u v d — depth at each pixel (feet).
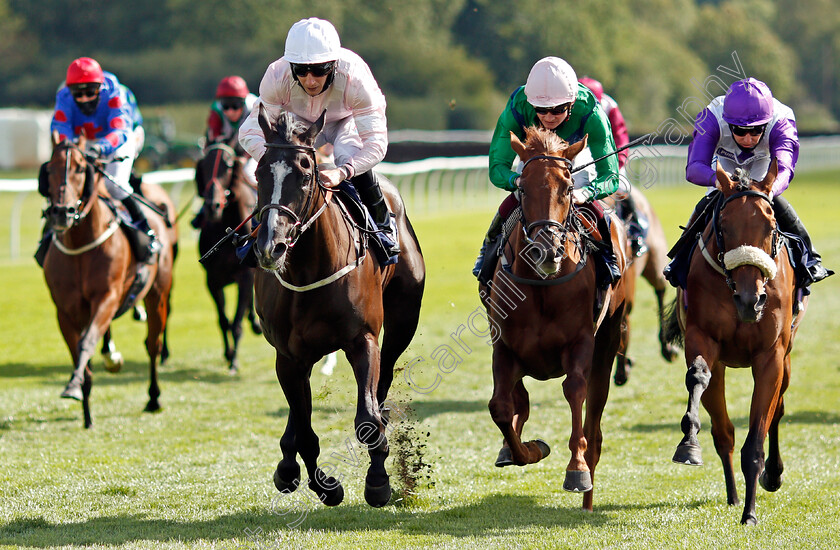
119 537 22.65
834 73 332.60
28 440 32.71
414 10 176.65
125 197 36.27
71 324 34.99
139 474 28.55
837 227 100.22
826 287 71.77
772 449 26.66
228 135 48.06
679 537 22.03
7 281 69.26
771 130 25.35
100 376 44.19
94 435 33.53
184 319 59.77
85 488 26.96
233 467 29.48
